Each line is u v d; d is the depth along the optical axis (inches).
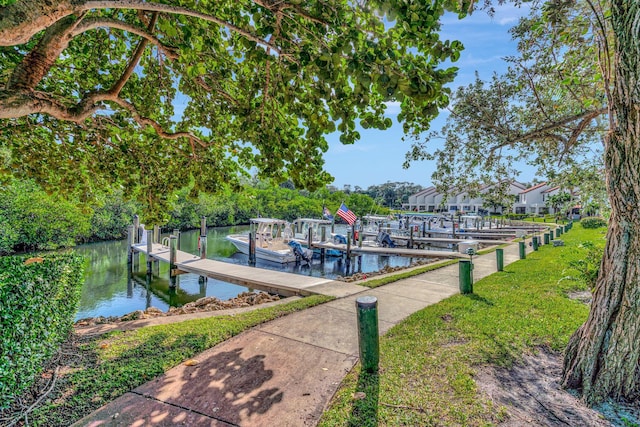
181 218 1455.5
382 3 97.0
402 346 174.1
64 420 109.7
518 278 346.6
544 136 218.5
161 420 111.4
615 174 117.7
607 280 123.4
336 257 834.8
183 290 515.5
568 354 135.9
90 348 166.4
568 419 114.0
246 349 171.5
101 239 1103.0
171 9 104.6
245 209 1702.8
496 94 245.6
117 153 254.2
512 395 128.3
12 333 111.3
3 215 671.1
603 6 154.8
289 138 179.6
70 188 259.3
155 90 236.7
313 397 127.3
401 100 102.7
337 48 107.6
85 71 210.5
